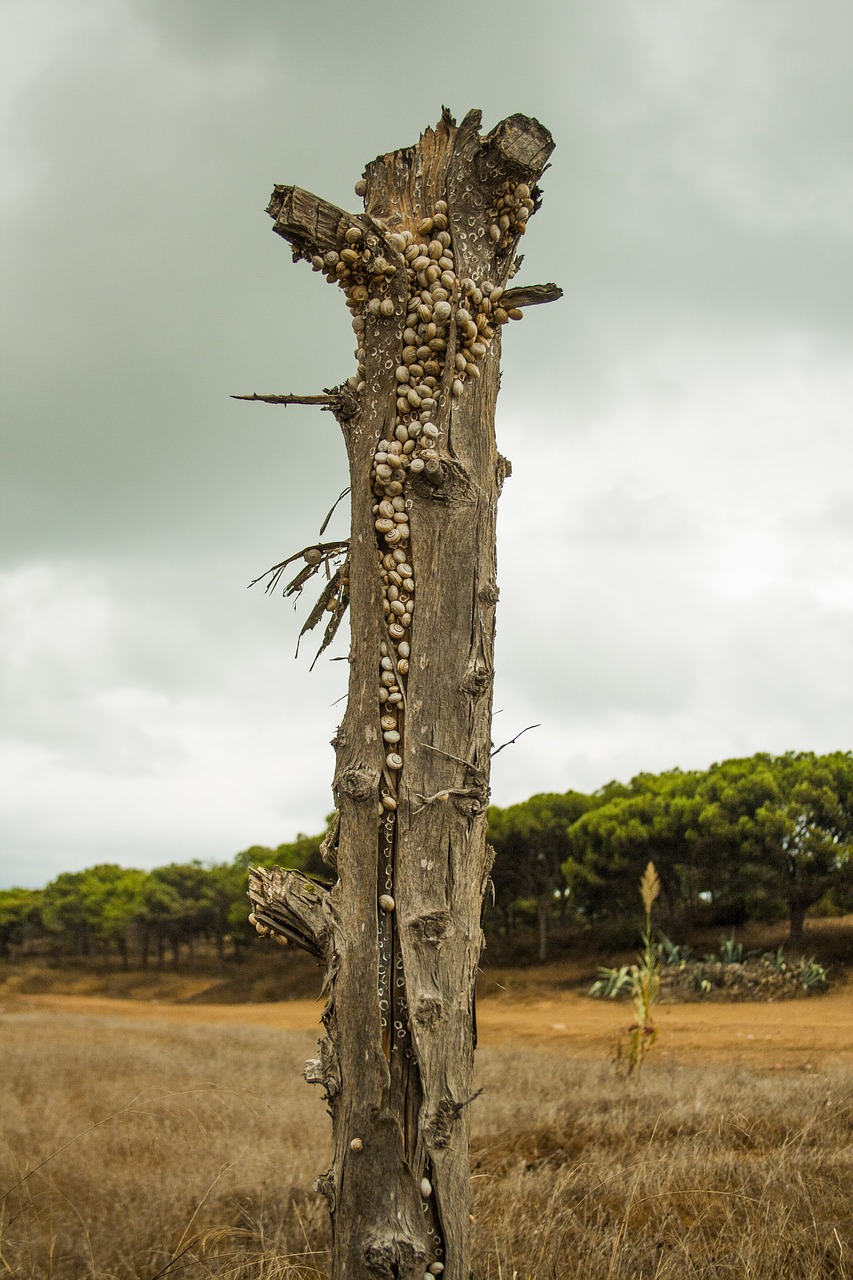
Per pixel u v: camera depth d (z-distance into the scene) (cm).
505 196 293
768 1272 382
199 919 4781
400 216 296
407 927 262
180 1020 2716
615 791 3434
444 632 279
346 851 271
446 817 269
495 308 297
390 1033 258
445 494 284
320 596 331
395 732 275
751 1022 1866
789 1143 580
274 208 288
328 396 300
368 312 294
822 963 2580
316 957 279
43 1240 461
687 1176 505
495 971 3206
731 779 2839
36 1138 709
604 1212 470
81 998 4366
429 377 289
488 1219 459
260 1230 459
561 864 3259
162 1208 516
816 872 2622
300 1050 1502
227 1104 828
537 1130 680
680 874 2984
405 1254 242
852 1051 1388
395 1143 250
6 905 5856
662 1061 1262
